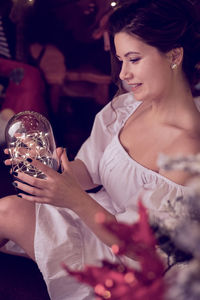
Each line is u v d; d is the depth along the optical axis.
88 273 0.74
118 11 1.22
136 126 1.46
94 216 1.24
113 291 0.72
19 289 1.89
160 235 0.81
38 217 1.36
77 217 1.43
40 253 1.31
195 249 0.64
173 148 1.33
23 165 1.45
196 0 1.29
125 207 1.37
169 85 1.31
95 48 3.23
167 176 1.29
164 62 1.26
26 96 2.91
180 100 1.34
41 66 3.03
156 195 1.27
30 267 2.00
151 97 1.32
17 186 1.25
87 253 1.34
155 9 1.19
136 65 1.26
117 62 1.54
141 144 1.42
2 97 2.98
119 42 1.25
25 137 1.57
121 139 1.48
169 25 1.21
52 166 1.49
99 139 1.67
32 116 1.70
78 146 3.07
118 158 1.43
